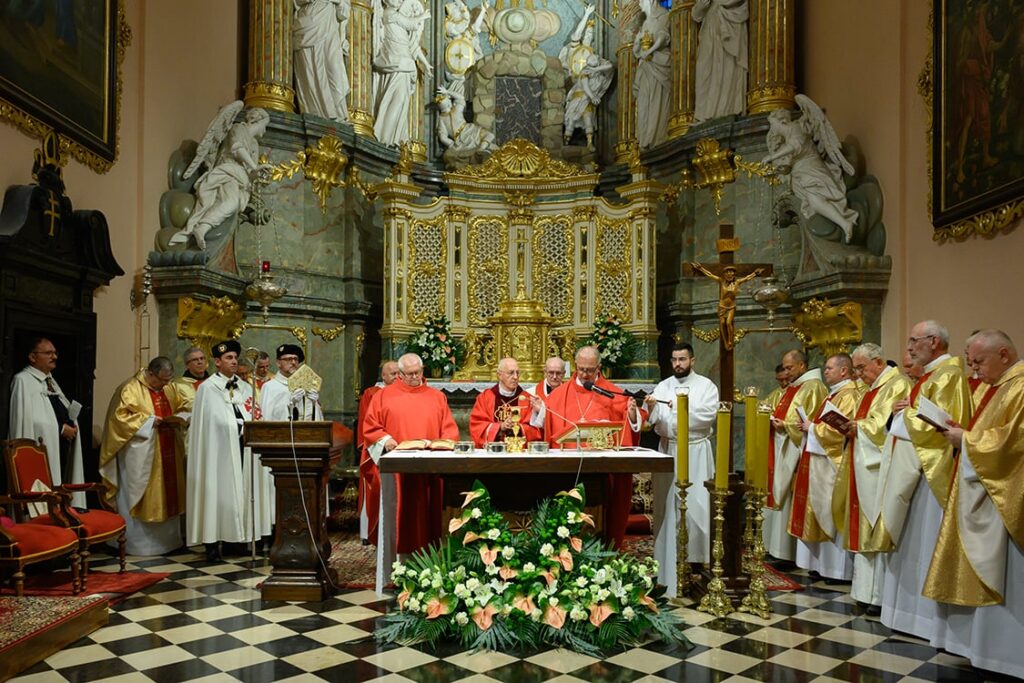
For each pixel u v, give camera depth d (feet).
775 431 24.08
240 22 35.50
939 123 24.62
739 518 19.24
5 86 20.58
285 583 19.20
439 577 16.34
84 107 24.86
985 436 14.52
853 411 20.89
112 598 19.26
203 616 17.87
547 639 15.96
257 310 32.40
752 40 34.22
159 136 29.45
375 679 14.11
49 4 22.82
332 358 35.73
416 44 40.57
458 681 14.05
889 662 15.20
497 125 42.91
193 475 23.73
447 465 16.39
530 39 43.93
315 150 34.60
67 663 14.79
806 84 34.96
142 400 24.41
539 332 35.53
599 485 18.42
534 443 17.84
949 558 14.96
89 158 25.17
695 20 36.32
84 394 24.27
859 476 18.19
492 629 15.80
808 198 29.86
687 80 37.24
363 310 36.27
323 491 20.12
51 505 18.93
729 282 18.85
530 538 17.21
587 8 43.75
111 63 26.37
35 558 17.30
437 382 33.99
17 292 21.01
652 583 17.10
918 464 16.69
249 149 31.58
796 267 32.12
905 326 27.14
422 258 36.99
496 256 37.70
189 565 23.20
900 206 27.48
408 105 40.37
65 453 22.82
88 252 23.93
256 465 24.75
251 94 34.42
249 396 26.53
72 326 23.62
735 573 19.26
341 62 36.32
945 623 15.46
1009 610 14.17
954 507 15.05
